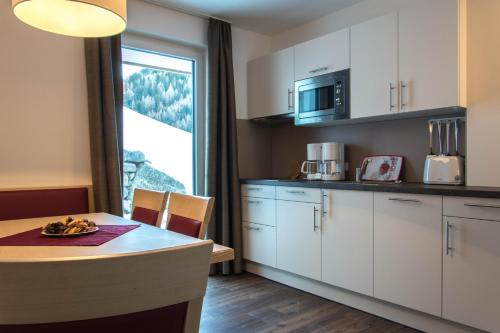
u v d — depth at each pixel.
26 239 1.46
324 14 3.53
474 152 2.44
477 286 2.02
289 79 3.46
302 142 3.84
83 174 2.88
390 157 3.04
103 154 2.83
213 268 3.49
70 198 2.62
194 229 1.67
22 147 2.64
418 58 2.51
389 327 2.37
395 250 2.38
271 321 2.46
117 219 2.00
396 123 3.03
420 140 2.87
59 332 0.66
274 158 4.15
